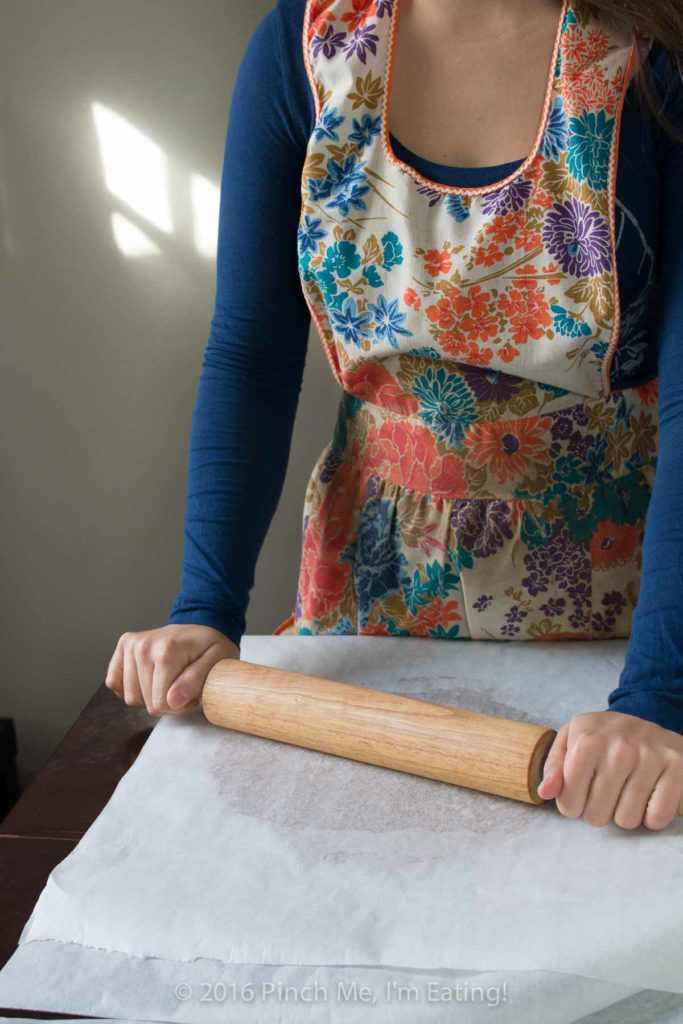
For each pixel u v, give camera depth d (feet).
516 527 3.20
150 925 2.08
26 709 5.76
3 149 4.80
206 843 2.35
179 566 5.48
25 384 5.18
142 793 2.57
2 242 4.94
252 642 3.39
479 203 2.85
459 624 3.34
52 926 2.11
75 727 3.08
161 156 4.80
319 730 2.65
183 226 4.90
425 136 2.90
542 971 1.89
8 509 5.40
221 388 3.29
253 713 2.75
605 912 2.02
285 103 3.08
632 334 3.01
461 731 2.49
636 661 2.59
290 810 2.48
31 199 4.88
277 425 3.34
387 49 2.89
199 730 2.87
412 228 2.90
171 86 4.70
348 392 3.41
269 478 3.31
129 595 5.54
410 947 1.97
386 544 3.34
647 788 2.30
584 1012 1.89
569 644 3.31
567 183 2.79
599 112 2.75
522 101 2.85
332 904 2.12
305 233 3.05
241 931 2.05
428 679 3.10
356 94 2.90
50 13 4.60
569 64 2.78
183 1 4.58
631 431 3.15
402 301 2.98
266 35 3.12
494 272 2.88
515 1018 1.86
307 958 1.97
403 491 3.29
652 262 2.92
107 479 5.33
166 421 5.22
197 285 4.99
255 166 3.16
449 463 3.17
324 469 3.48
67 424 5.24
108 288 5.01
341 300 3.07
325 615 3.52
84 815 2.64
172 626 3.08
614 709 2.54
